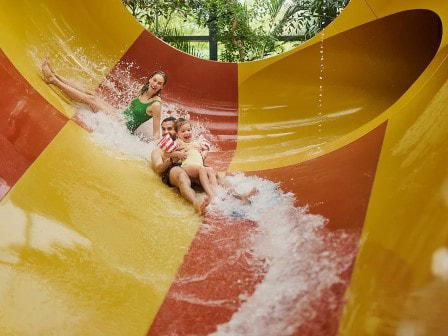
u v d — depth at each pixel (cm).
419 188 248
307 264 250
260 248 277
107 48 561
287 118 566
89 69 515
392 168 290
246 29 1016
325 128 535
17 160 295
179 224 310
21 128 323
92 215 290
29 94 366
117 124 436
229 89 599
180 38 1035
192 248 285
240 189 357
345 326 201
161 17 1080
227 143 521
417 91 364
